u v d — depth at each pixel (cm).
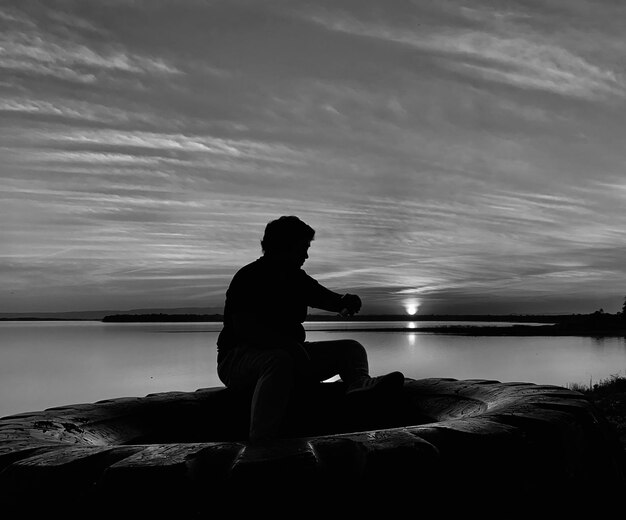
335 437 156
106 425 246
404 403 272
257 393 201
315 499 133
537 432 167
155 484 136
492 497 148
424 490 141
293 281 242
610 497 176
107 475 138
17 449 166
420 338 16262
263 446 149
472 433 158
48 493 142
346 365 262
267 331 221
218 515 131
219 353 240
